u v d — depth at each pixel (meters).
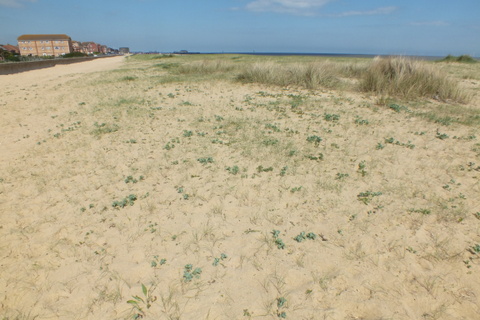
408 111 8.03
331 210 3.80
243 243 3.29
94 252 3.21
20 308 2.57
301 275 2.85
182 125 7.36
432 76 9.99
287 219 3.67
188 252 3.18
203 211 3.87
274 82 12.55
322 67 12.86
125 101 9.97
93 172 5.02
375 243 3.21
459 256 2.99
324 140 6.13
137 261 3.08
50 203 4.14
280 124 7.23
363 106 8.70
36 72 22.98
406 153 5.40
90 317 2.48
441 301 2.53
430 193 4.09
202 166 5.11
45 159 5.59
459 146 5.68
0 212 3.92
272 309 2.52
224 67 18.22
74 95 11.46
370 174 4.66
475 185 4.27
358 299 2.57
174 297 2.65
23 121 8.07
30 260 3.11
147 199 4.18
